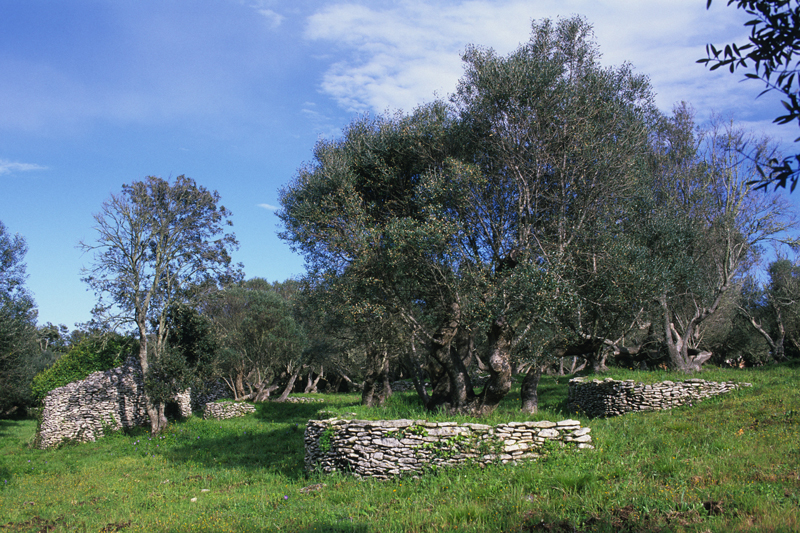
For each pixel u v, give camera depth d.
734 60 3.15
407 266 14.16
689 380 15.94
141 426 27.84
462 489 8.36
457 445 10.02
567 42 15.59
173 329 28.61
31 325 34.19
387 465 10.36
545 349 14.61
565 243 14.02
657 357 22.62
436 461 10.02
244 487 11.99
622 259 14.24
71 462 20.38
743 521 5.49
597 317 16.53
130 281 25.97
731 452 8.66
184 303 27.66
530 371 17.45
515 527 6.18
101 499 12.49
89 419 26.19
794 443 8.80
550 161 14.46
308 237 16.22
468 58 15.48
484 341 18.98
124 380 28.19
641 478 7.60
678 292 20.50
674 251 18.06
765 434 9.90
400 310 14.79
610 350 22.88
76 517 10.57
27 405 41.78
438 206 14.01
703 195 21.31
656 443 9.88
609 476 7.84
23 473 18.66
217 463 16.52
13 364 34.12
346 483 10.27
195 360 29.03
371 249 14.31
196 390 32.81
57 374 31.23
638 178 16.30
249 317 37.03
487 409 13.45
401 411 16.22
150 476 15.31
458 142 15.64
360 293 14.81
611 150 14.39
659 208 19.59
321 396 42.41
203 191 28.14
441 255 13.59
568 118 14.18
